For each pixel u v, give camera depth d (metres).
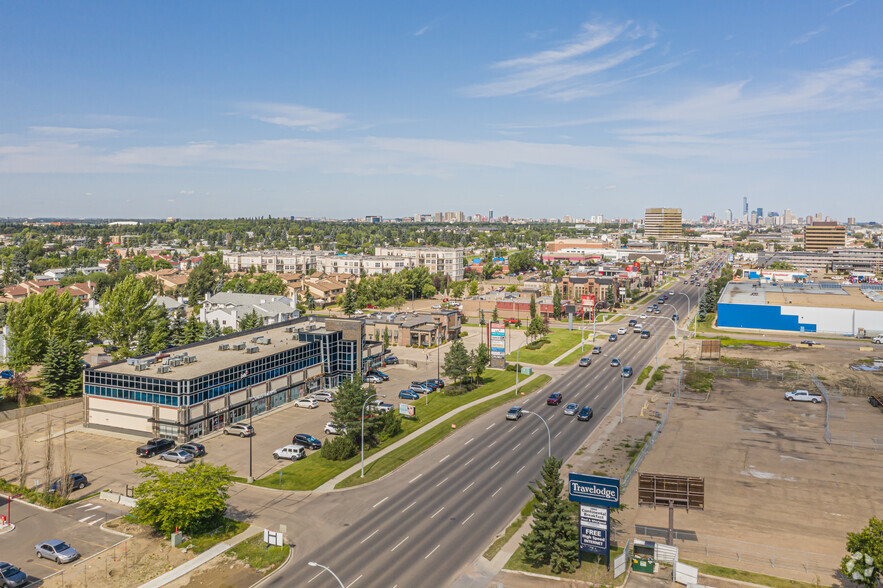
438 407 103.88
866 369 132.25
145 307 145.25
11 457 80.69
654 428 92.00
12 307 136.50
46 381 107.00
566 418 97.75
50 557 54.59
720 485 70.38
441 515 63.34
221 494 62.44
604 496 52.12
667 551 53.22
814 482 71.12
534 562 53.78
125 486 71.50
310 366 113.62
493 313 198.88
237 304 186.75
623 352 153.50
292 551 55.91
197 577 51.44
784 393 112.19
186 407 85.56
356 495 68.69
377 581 50.53
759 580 50.06
